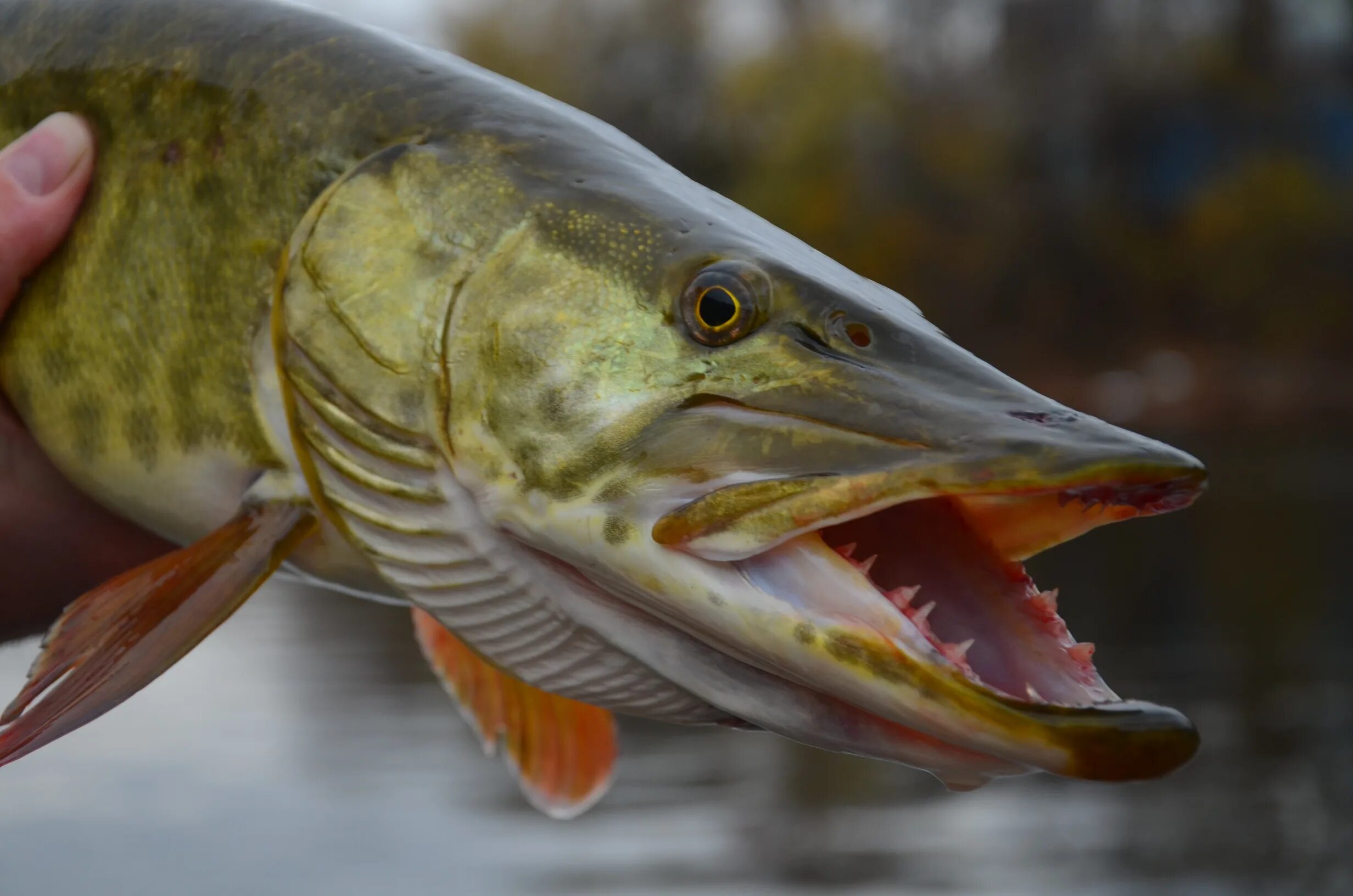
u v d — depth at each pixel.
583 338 0.64
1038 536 0.61
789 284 0.63
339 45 0.68
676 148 11.94
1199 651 3.32
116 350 0.68
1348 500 6.02
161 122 0.69
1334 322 10.34
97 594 0.65
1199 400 9.94
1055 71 11.59
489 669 0.78
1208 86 11.34
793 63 11.74
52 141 0.69
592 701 0.66
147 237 0.68
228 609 0.65
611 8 11.88
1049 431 0.59
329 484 0.66
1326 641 3.37
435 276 0.65
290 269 0.66
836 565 0.60
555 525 0.63
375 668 3.23
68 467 0.70
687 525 0.61
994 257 11.09
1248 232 10.53
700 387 0.63
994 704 0.58
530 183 0.66
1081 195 11.18
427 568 0.66
